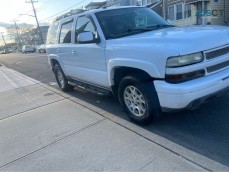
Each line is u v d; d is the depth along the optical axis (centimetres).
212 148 334
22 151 408
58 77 760
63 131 458
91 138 412
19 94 831
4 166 371
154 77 358
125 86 422
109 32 462
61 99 678
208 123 401
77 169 335
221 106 453
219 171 288
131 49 386
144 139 382
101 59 467
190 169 298
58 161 360
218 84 353
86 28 518
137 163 325
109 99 604
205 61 346
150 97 374
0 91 933
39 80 1068
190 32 380
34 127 501
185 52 331
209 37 359
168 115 443
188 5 2358
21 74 1391
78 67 570
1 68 2077
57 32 677
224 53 373
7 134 487
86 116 515
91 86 557
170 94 342
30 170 350
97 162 342
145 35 411
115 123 455
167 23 519
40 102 682
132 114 434
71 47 576
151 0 2728
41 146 414
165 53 337
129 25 479
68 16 634
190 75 339
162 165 313
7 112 633
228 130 373
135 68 385
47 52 763
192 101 337
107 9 509
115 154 354
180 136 375
